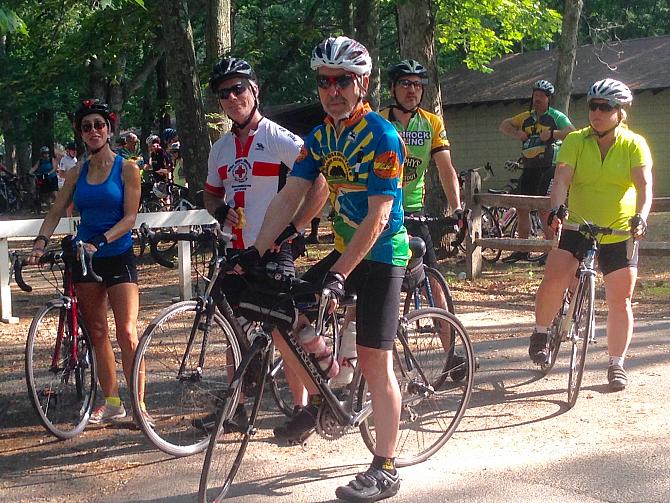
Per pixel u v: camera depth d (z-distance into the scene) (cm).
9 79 2264
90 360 543
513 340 754
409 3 1219
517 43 3522
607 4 3441
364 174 400
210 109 1509
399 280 415
